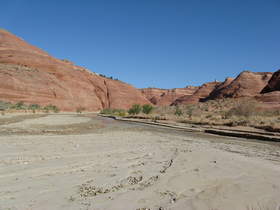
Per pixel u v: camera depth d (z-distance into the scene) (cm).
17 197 342
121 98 12338
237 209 295
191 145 989
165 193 361
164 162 601
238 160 620
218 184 402
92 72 14075
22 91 7444
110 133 1484
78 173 488
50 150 760
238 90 9700
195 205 308
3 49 10069
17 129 1555
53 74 9931
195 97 15875
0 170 500
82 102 9994
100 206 308
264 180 426
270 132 1581
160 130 1922
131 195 353
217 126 2161
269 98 6147
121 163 589
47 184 409
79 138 1130
